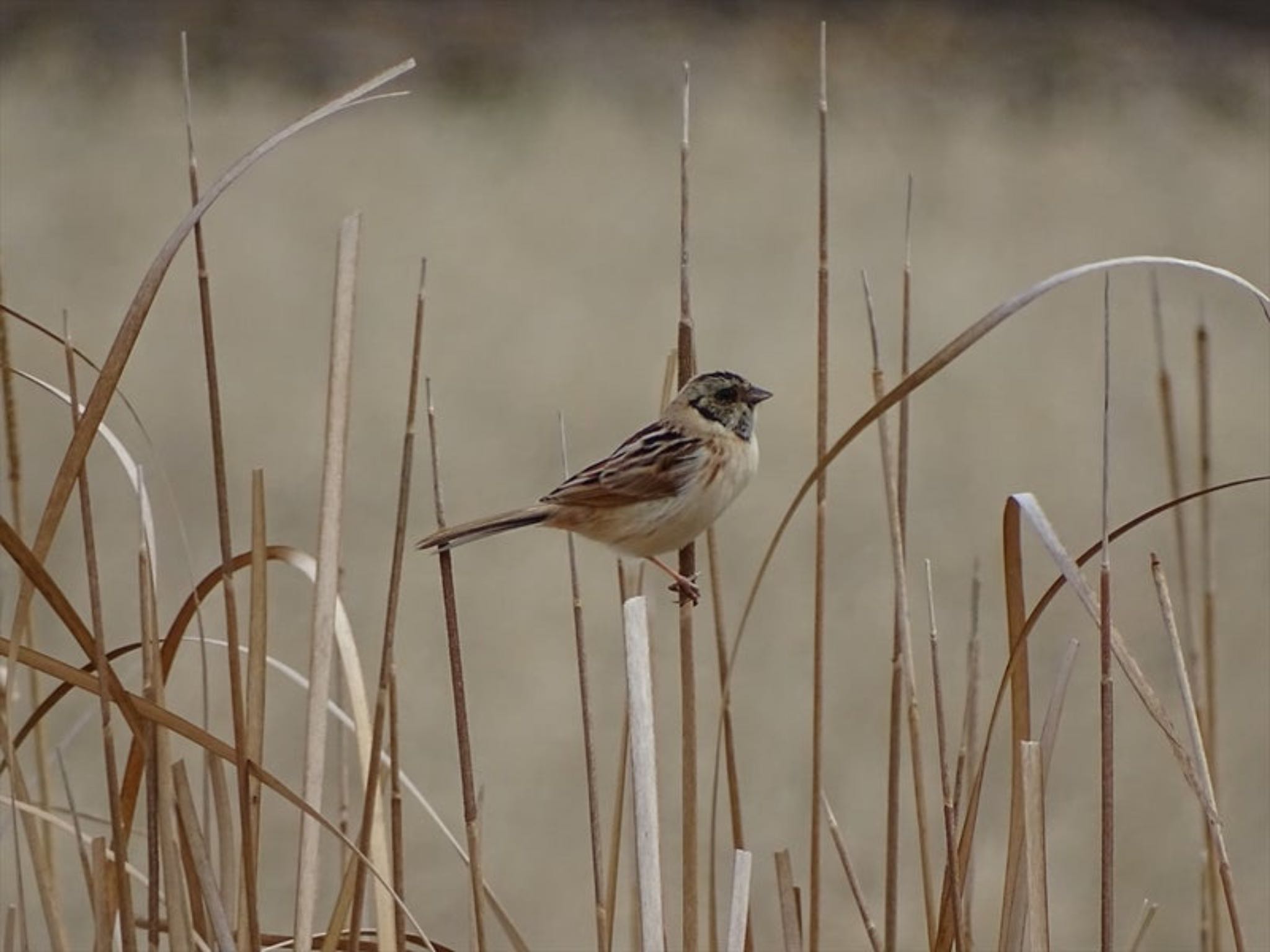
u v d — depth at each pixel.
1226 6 37.53
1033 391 19.69
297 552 5.07
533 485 16.06
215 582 5.02
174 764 4.67
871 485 16.61
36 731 5.63
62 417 17.56
